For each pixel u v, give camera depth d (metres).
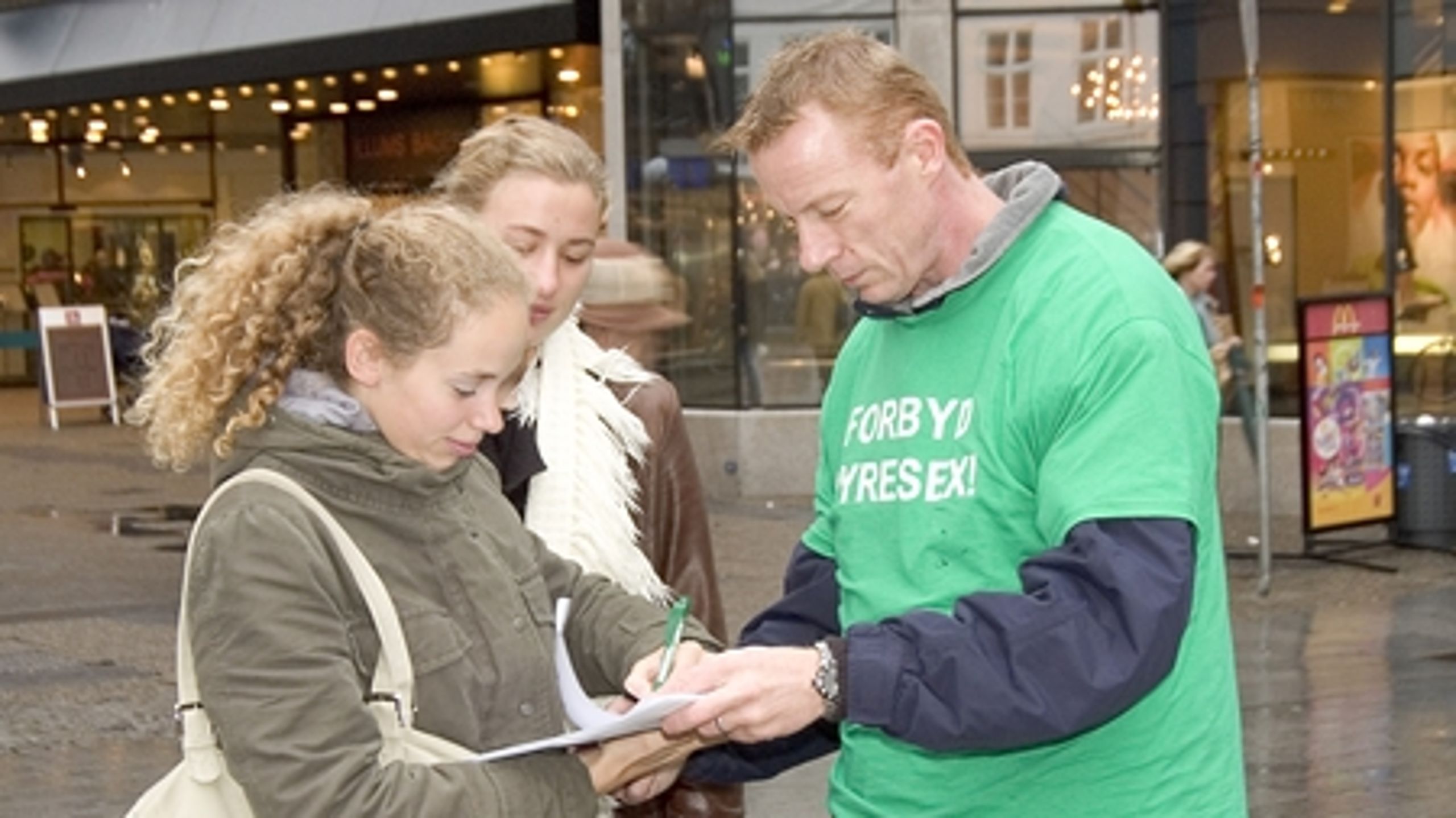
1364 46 12.93
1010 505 2.76
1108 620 2.58
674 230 15.20
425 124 22.36
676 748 2.79
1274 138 13.39
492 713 2.63
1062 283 2.75
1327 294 12.47
